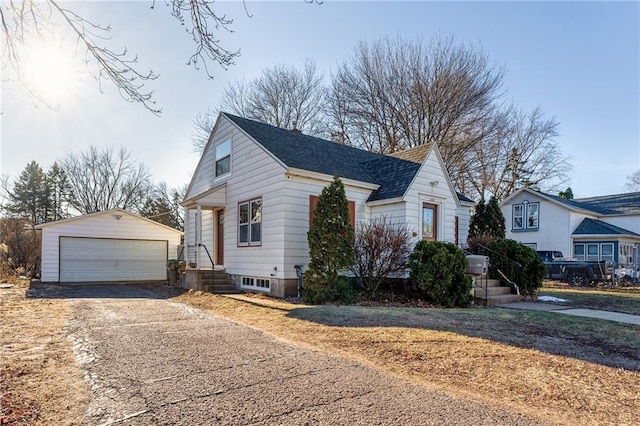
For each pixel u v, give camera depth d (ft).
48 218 132.26
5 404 11.32
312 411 10.91
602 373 14.84
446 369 15.07
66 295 40.96
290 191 37.29
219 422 10.21
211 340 19.47
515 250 41.14
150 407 11.18
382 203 40.50
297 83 98.32
